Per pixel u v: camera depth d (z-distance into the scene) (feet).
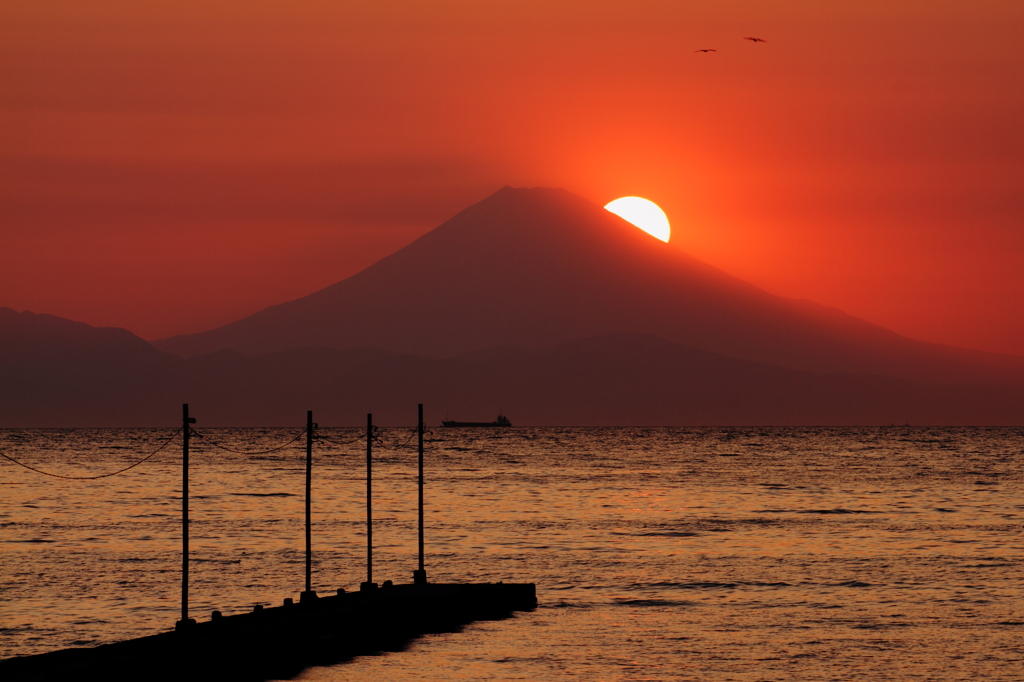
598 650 526.98
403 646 533.55
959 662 505.66
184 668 433.07
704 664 500.33
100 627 602.85
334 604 565.53
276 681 460.96
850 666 497.87
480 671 484.33
